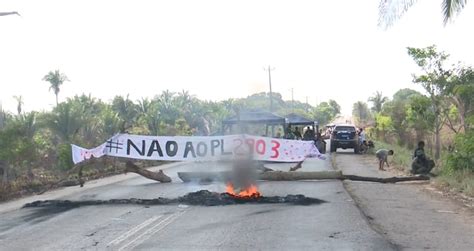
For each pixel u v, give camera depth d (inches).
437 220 405.1
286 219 411.2
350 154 1348.4
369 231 359.9
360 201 505.7
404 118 1429.6
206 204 498.6
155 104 1851.6
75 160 655.8
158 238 351.6
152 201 526.3
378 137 1934.1
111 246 330.6
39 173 797.2
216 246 323.6
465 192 548.7
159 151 657.0
